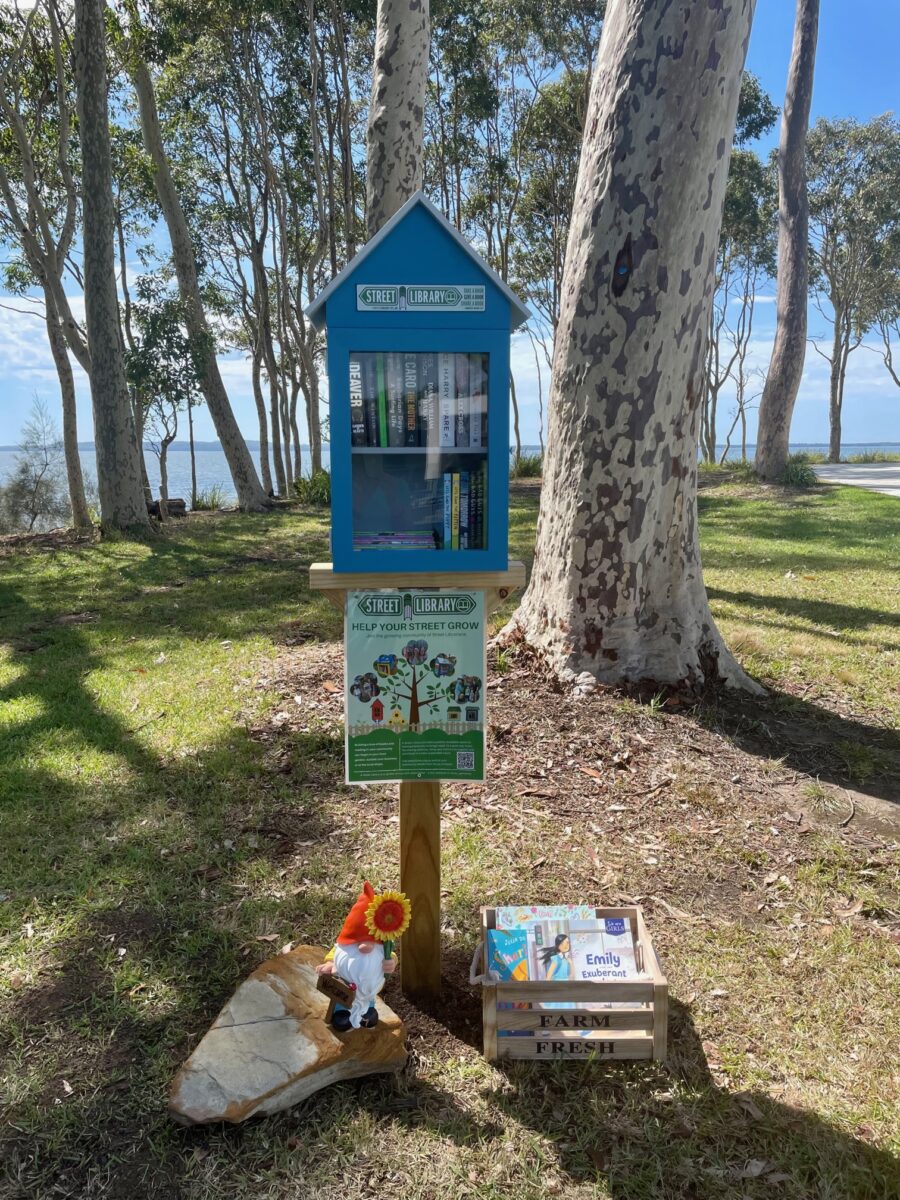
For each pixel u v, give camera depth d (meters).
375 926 2.33
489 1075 2.44
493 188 25.89
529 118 24.28
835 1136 2.24
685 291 4.68
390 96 8.59
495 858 3.61
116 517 14.35
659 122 4.46
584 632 5.22
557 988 2.45
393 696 2.50
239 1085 2.25
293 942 3.02
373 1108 2.32
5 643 7.42
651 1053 2.48
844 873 3.53
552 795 4.16
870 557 10.65
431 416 2.41
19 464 21.44
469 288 2.30
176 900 3.29
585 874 3.50
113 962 2.91
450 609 2.47
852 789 4.30
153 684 5.97
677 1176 2.12
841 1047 2.57
